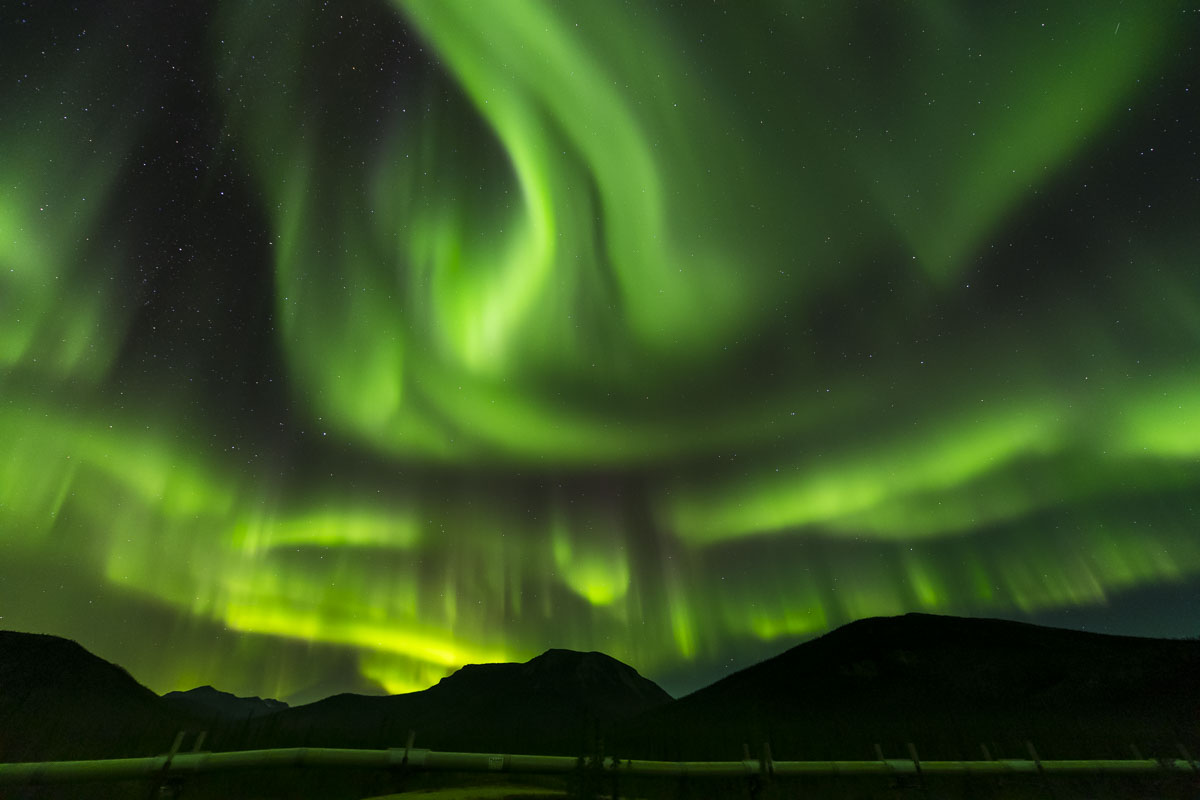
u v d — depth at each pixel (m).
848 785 15.55
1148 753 29.53
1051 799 15.18
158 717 48.28
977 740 34.84
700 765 13.75
